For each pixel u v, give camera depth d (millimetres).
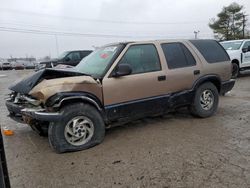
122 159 3807
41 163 3799
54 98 3953
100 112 4422
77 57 15742
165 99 5121
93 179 3289
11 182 3295
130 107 4711
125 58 4715
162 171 3400
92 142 4293
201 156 3791
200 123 5406
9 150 4336
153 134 4820
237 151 3928
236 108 6629
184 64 5410
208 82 5770
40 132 4609
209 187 2986
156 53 5102
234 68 12508
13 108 4508
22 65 42844
